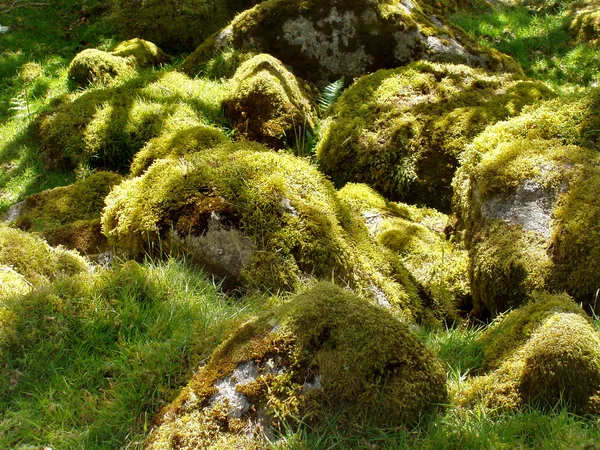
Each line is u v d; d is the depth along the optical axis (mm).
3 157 6992
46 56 8680
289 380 2836
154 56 8391
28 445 2867
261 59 7125
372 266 4477
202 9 8938
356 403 2809
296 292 3951
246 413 2809
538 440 2734
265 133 6652
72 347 3373
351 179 6191
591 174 4328
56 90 7910
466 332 3824
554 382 2961
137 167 5691
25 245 4156
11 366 3240
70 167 6730
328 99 7172
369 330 2930
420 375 2883
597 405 2918
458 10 11039
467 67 6836
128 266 3830
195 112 6895
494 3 11844
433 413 2871
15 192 6531
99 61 7805
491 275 4305
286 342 2906
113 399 3084
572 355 2957
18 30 9172
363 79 6859
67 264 4223
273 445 2686
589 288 3961
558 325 3105
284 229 4145
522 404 3002
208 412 2822
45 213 5723
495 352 3361
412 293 4543
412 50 7695
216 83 7441
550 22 10805
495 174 4559
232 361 2936
